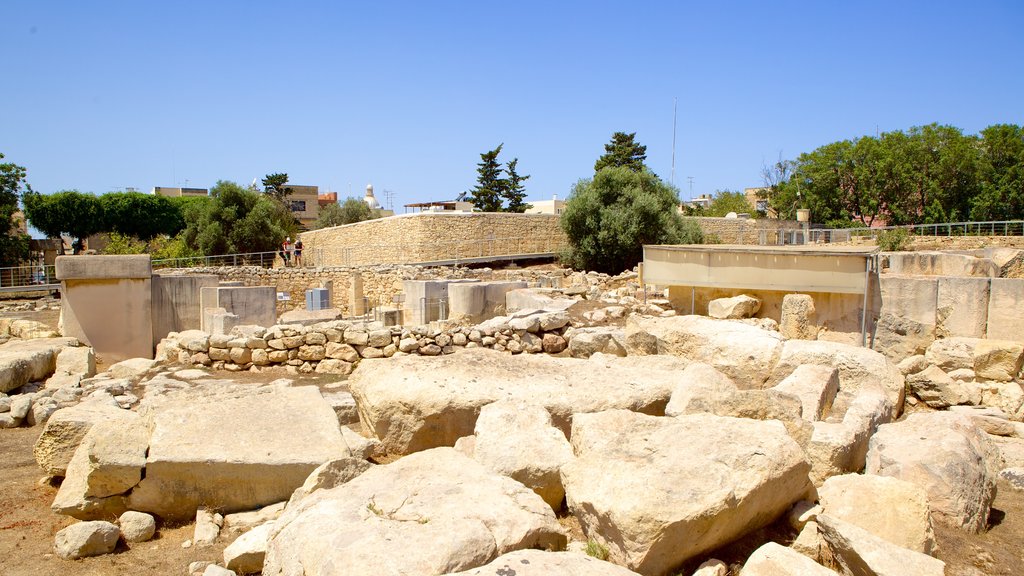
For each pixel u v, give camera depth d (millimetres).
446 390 6273
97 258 14234
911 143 43312
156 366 10773
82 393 8758
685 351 8461
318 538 3594
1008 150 41312
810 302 10602
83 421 5910
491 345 10805
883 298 12367
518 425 5258
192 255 40031
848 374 7719
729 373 8031
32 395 8695
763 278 12031
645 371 7020
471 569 3262
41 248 42781
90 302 14266
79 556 4566
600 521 3928
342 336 10516
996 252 16031
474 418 6172
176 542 4863
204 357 10711
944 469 4840
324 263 42344
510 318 11266
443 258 34094
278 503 5242
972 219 41094
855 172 45656
